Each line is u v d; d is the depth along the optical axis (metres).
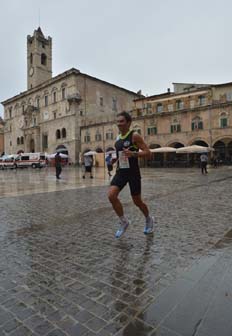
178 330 2.04
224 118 34.69
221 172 23.72
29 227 5.22
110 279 2.95
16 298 2.57
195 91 39.59
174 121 39.03
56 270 3.21
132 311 2.32
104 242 4.24
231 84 37.22
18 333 2.05
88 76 53.22
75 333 2.04
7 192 10.84
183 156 39.12
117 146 4.37
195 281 2.84
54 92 56.03
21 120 65.88
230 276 2.93
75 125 50.84
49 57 64.56
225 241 4.16
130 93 64.31
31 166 44.41
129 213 6.36
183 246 3.97
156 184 13.38
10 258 3.61
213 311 2.27
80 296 2.59
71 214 6.37
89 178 18.73
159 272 3.10
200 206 7.15
